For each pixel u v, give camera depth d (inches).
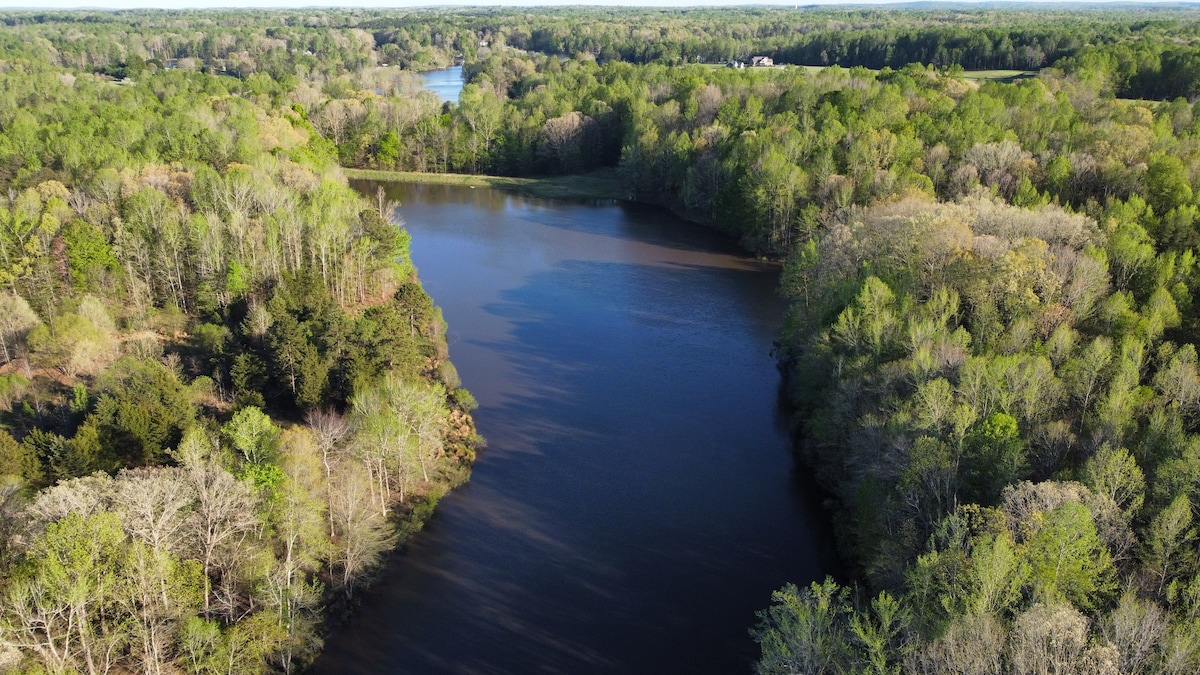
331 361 4037.9
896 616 2250.2
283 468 2977.4
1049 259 4101.9
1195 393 3085.6
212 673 2349.9
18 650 2101.4
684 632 2918.3
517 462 3912.4
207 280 4963.1
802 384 4160.9
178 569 2449.6
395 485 3587.6
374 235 5698.8
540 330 5428.2
